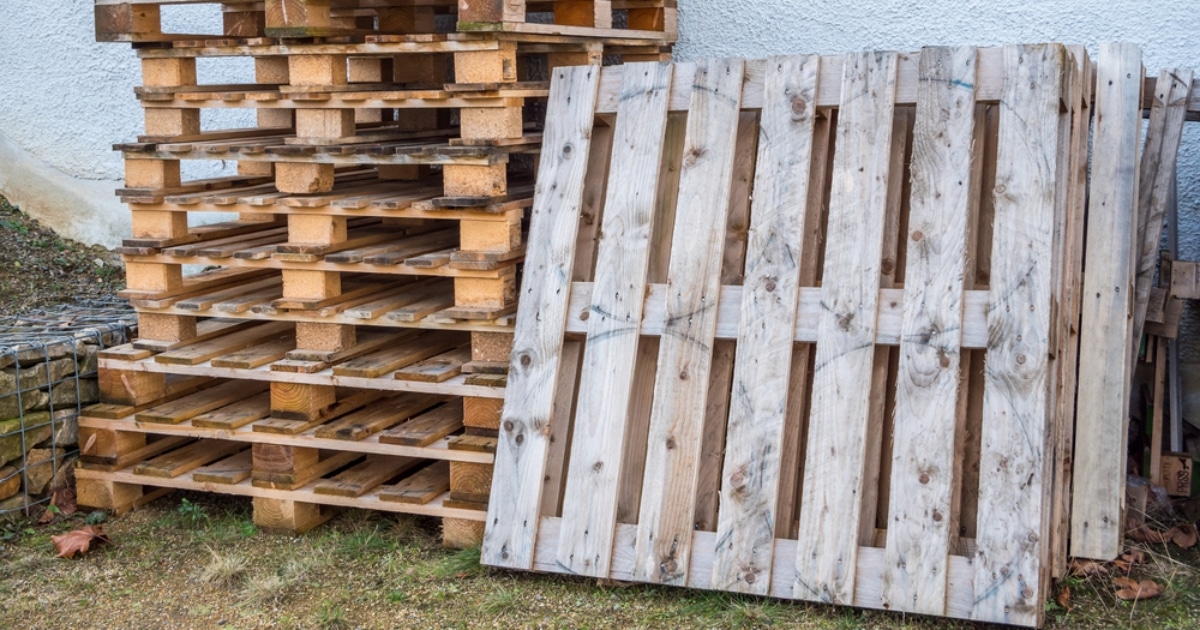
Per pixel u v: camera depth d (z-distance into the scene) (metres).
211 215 5.81
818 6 4.61
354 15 4.66
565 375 3.75
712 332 3.51
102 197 6.09
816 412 3.37
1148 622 3.25
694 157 3.64
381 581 3.61
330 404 4.08
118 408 4.17
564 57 4.21
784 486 3.52
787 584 3.34
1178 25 4.21
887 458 3.52
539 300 3.70
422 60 4.55
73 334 4.46
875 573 3.27
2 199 6.36
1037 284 3.25
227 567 3.66
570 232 3.72
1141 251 3.91
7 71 6.13
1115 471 3.62
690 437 3.48
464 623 3.31
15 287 5.53
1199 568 3.60
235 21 4.45
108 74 5.92
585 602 3.42
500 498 3.62
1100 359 3.69
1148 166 3.90
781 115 3.56
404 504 3.84
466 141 3.74
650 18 4.54
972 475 3.42
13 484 4.12
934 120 3.40
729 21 4.75
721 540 3.40
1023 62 3.36
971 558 3.25
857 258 3.41
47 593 3.62
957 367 3.27
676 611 3.33
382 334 4.34
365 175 4.86
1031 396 3.21
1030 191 3.30
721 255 3.55
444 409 4.20
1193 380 4.44
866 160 3.45
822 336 3.40
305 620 3.38
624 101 3.76
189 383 4.43
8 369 4.10
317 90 3.84
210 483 4.06
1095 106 3.80
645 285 3.63
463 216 3.78
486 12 3.59
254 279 4.59
